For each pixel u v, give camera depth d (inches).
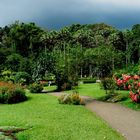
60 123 718.5
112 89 1330.0
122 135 614.5
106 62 3115.2
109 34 4515.3
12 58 2871.6
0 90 1205.7
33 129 658.8
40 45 4456.2
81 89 1734.7
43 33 4675.2
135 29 4197.8
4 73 2379.4
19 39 4552.2
